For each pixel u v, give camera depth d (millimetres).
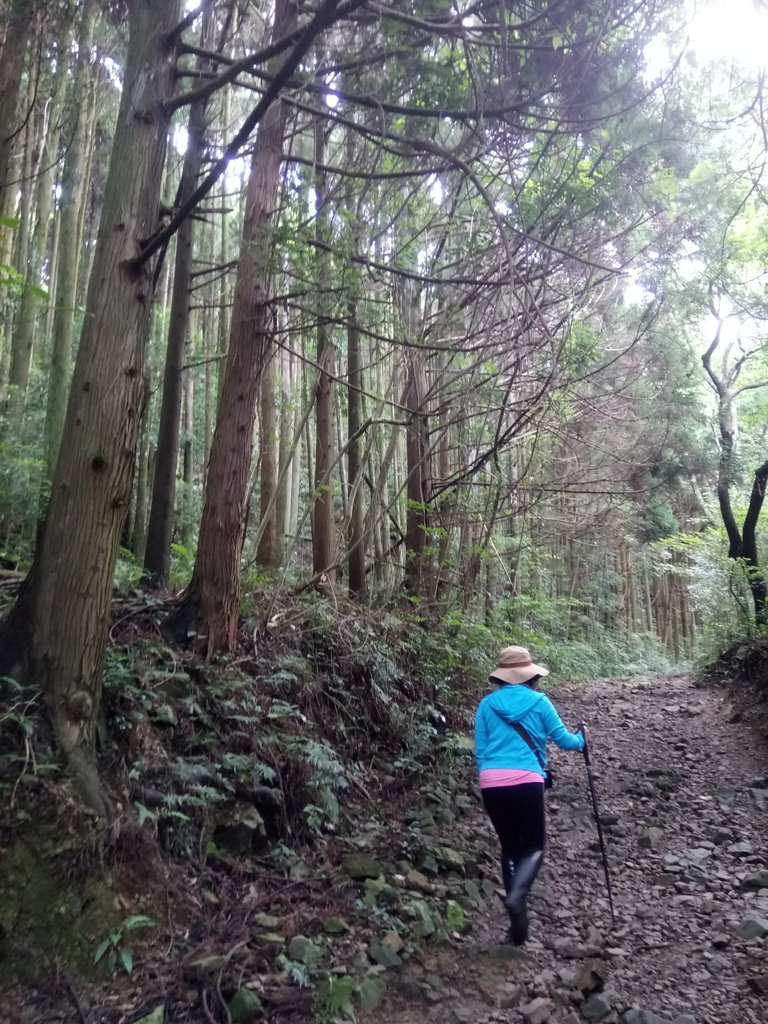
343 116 6898
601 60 5926
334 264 6840
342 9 4285
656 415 14383
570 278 8953
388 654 9180
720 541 14102
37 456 9664
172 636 6699
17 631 4625
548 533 18047
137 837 4402
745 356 13750
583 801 7328
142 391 4984
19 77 7055
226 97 10133
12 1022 3365
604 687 14531
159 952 3992
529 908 5102
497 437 10445
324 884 5047
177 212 5199
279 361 13070
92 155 12414
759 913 4793
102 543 4688
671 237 9172
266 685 6910
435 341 9117
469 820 6797
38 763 4242
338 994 3807
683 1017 3730
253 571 10047
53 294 11062
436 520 12039
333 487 10406
